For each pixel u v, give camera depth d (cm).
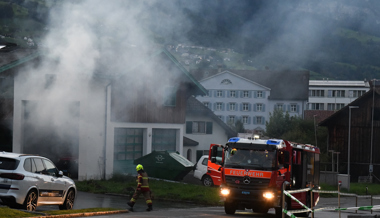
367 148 6256
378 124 6234
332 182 4272
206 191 2620
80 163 2870
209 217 1678
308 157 2006
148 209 1911
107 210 1712
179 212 1866
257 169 1745
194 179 3041
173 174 3003
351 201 3350
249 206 1773
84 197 2259
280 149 1777
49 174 1602
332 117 6312
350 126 6297
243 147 1786
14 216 1308
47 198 1580
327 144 6356
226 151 1805
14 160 1472
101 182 2784
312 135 6481
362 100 6281
